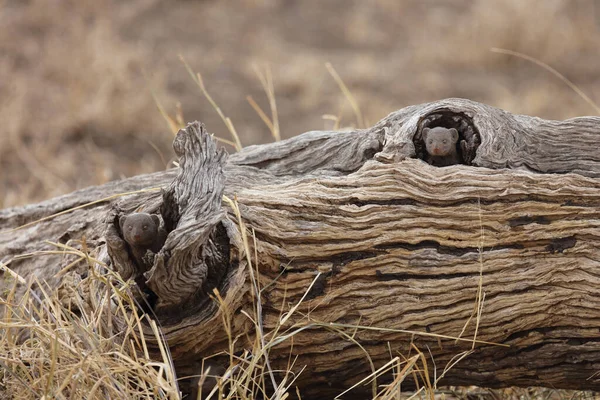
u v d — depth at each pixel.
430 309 9.09
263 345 8.29
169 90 26.48
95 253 9.48
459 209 9.14
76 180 20.86
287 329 9.03
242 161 10.52
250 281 8.78
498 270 9.08
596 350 9.13
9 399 8.77
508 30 29.75
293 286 9.03
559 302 9.06
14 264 10.78
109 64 26.23
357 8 34.62
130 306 8.30
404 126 9.60
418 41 31.42
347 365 9.34
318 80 27.44
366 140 10.09
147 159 22.45
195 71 28.16
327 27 32.94
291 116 25.52
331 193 9.34
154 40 30.38
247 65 28.61
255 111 25.75
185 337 8.51
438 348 9.26
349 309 9.12
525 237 9.09
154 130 23.97
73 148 22.86
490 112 9.55
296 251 9.08
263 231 9.03
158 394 8.46
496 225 9.12
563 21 31.16
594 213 9.11
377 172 9.37
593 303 9.01
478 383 9.62
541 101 25.77
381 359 9.30
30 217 11.32
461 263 9.09
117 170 21.59
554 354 9.23
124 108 24.14
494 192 9.13
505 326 9.11
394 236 9.15
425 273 9.10
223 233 8.73
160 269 7.98
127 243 8.30
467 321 8.90
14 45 28.41
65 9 31.30
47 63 27.06
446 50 30.12
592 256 9.06
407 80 28.14
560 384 9.55
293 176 10.36
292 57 29.58
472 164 9.41
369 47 31.31
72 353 8.44
